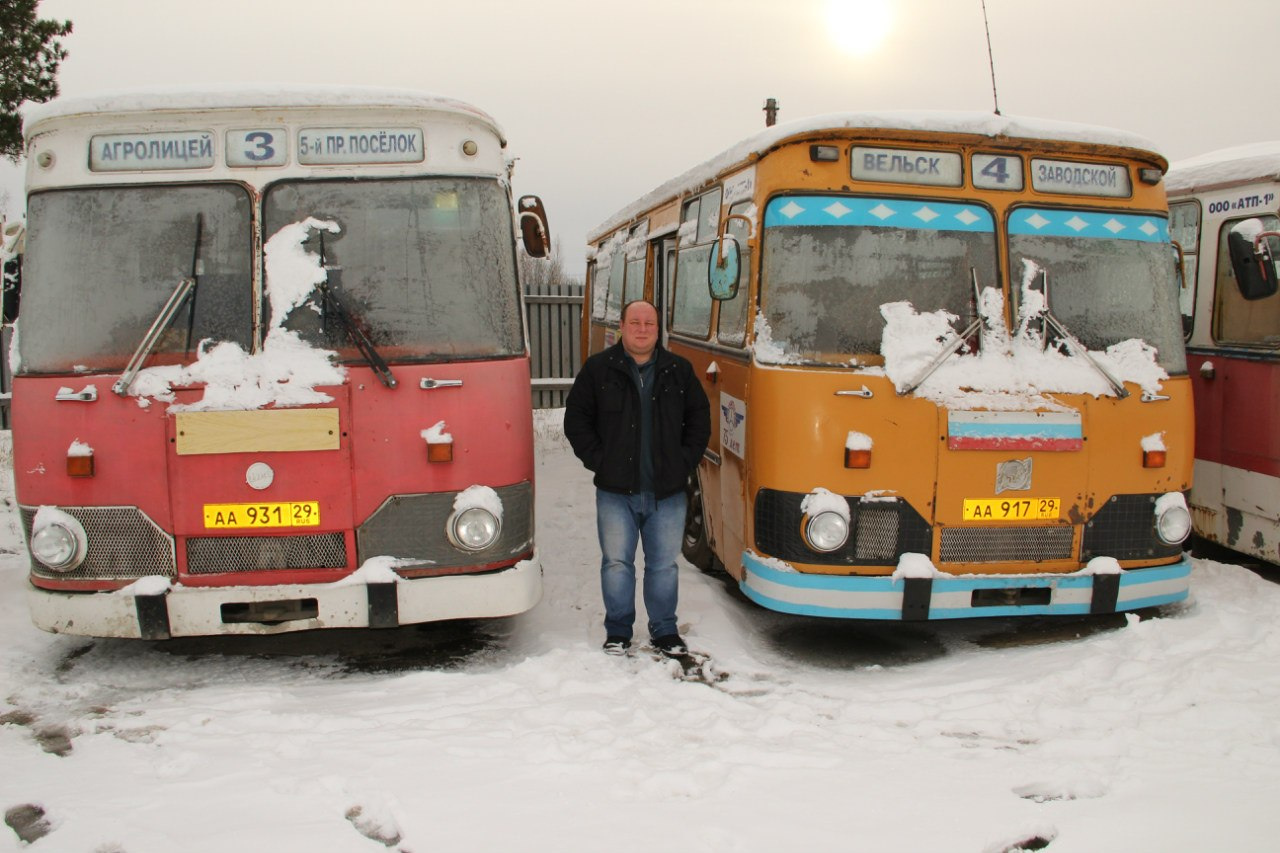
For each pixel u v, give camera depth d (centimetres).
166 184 491
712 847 317
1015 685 476
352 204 499
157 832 326
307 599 486
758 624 618
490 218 514
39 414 478
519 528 517
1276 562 652
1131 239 560
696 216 726
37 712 457
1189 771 373
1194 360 730
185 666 535
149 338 479
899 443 517
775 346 536
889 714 448
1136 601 543
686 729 425
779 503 524
